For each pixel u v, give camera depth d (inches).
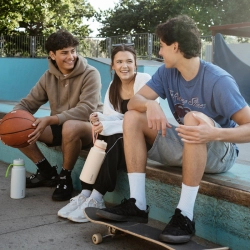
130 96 120.1
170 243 82.0
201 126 81.2
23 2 928.9
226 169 102.0
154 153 101.7
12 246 93.8
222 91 87.7
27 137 124.5
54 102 140.9
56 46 131.4
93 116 113.5
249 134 83.0
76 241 97.3
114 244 96.1
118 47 119.0
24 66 447.8
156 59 513.7
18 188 129.6
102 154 109.8
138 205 93.7
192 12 1002.7
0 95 437.1
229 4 963.3
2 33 939.3
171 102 102.0
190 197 86.4
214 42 327.0
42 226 106.7
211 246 93.4
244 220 88.0
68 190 128.6
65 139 123.7
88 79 135.3
